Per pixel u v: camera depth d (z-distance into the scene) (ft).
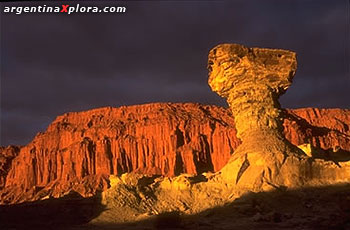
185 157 556.51
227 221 197.88
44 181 604.49
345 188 213.87
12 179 638.53
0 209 230.68
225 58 239.71
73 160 598.75
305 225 179.52
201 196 225.97
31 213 224.12
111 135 625.82
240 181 224.53
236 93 240.94
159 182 243.60
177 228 191.62
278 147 228.02
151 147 593.83
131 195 231.30
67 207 230.07
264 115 237.25
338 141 562.66
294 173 219.41
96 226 203.21
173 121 615.16
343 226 173.99
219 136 575.79
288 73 239.71
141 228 194.08
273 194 210.38
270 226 180.86
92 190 529.86
